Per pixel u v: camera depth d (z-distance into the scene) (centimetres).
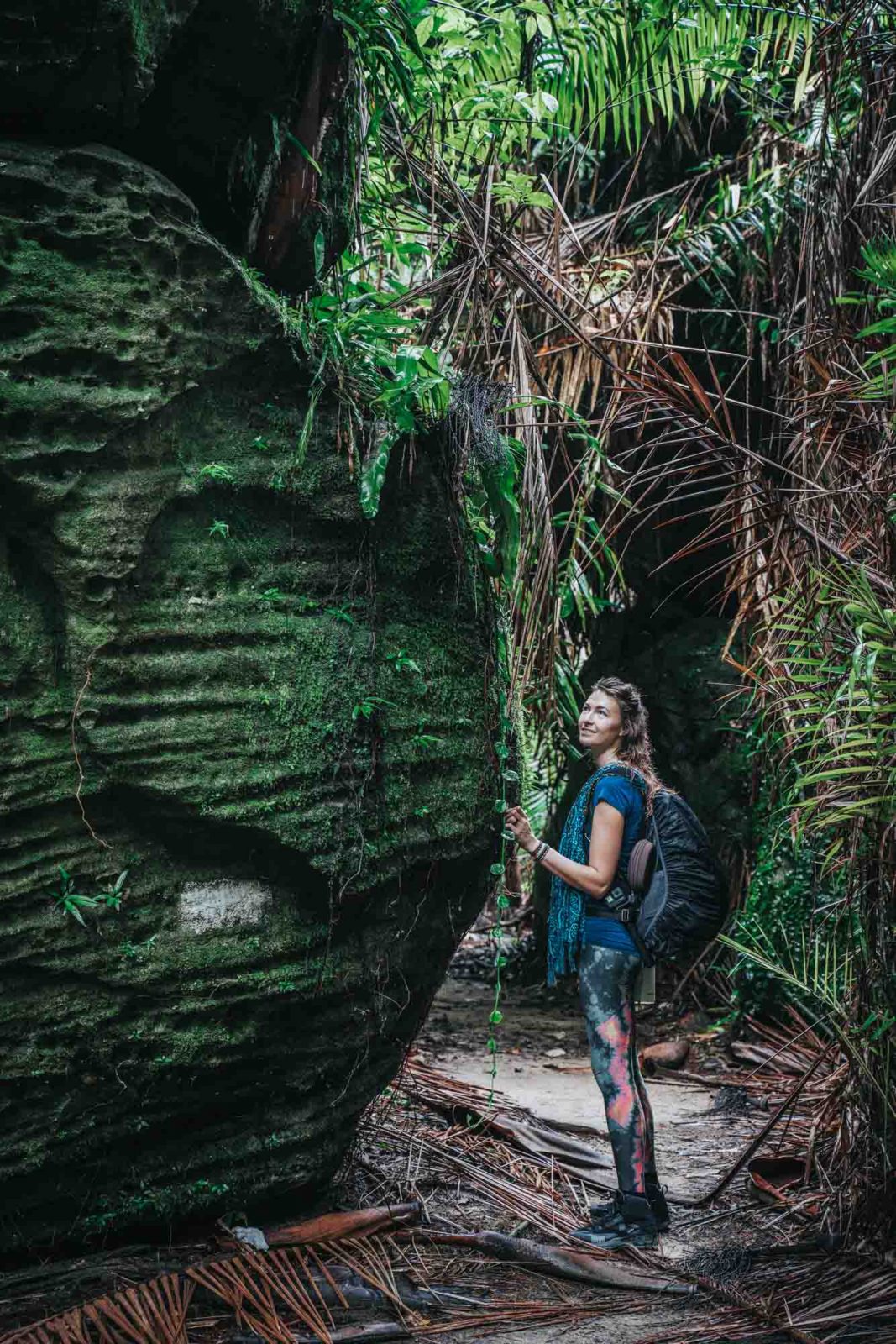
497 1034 727
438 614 385
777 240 616
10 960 294
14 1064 296
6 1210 305
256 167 347
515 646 436
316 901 345
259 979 333
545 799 929
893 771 350
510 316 470
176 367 312
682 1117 545
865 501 404
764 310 654
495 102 491
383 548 366
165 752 312
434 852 375
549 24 514
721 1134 516
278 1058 345
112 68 290
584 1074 635
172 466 317
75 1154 311
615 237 675
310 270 375
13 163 286
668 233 655
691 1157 483
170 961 319
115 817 311
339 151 377
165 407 313
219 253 322
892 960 377
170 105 322
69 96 291
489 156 462
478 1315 323
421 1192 413
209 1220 348
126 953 312
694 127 728
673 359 423
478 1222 391
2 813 289
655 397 425
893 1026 374
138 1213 328
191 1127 336
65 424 294
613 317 610
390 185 476
